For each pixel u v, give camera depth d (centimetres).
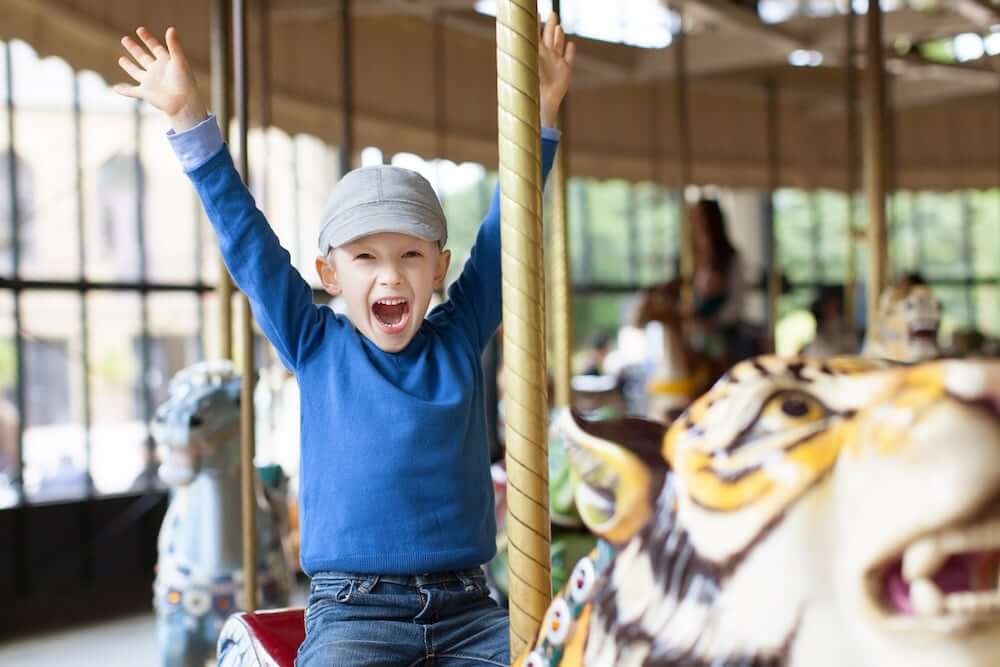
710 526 122
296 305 205
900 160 1404
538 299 179
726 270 764
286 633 220
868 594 110
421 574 195
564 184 443
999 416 105
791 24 919
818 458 115
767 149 1344
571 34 941
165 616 388
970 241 1575
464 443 202
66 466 873
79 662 604
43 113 876
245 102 385
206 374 398
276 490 413
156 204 939
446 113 1064
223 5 420
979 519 104
